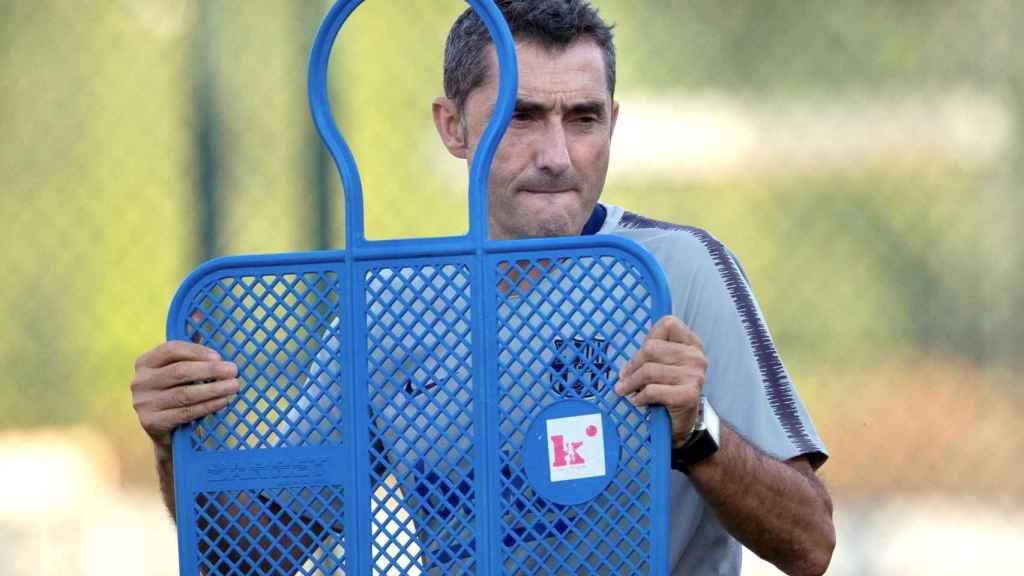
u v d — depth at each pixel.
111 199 19.08
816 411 19.33
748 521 7.27
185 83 18.59
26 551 18.36
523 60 7.64
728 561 8.08
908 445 19.02
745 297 7.90
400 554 6.86
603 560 6.70
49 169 19.25
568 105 7.66
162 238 19.06
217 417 6.90
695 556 8.00
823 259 19.72
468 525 6.78
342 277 6.80
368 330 6.82
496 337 6.72
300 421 6.93
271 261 6.82
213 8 18.36
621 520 6.88
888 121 19.61
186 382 6.82
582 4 7.77
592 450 6.72
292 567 7.55
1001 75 19.39
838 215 19.72
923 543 18.12
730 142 19.91
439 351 7.25
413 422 6.82
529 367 6.74
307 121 18.33
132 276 19.17
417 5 19.06
